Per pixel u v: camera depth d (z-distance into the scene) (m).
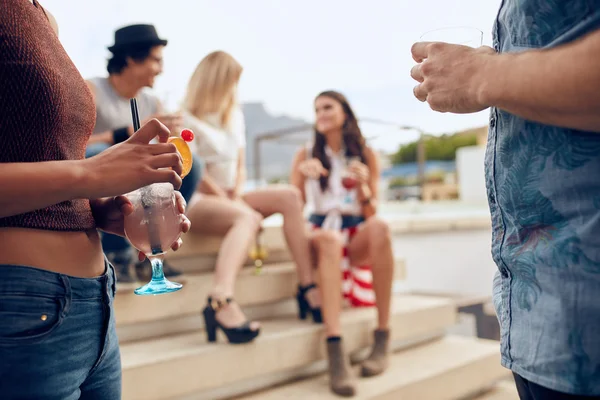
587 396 0.63
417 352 2.77
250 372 2.19
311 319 2.62
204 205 2.48
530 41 0.70
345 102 2.79
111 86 2.26
